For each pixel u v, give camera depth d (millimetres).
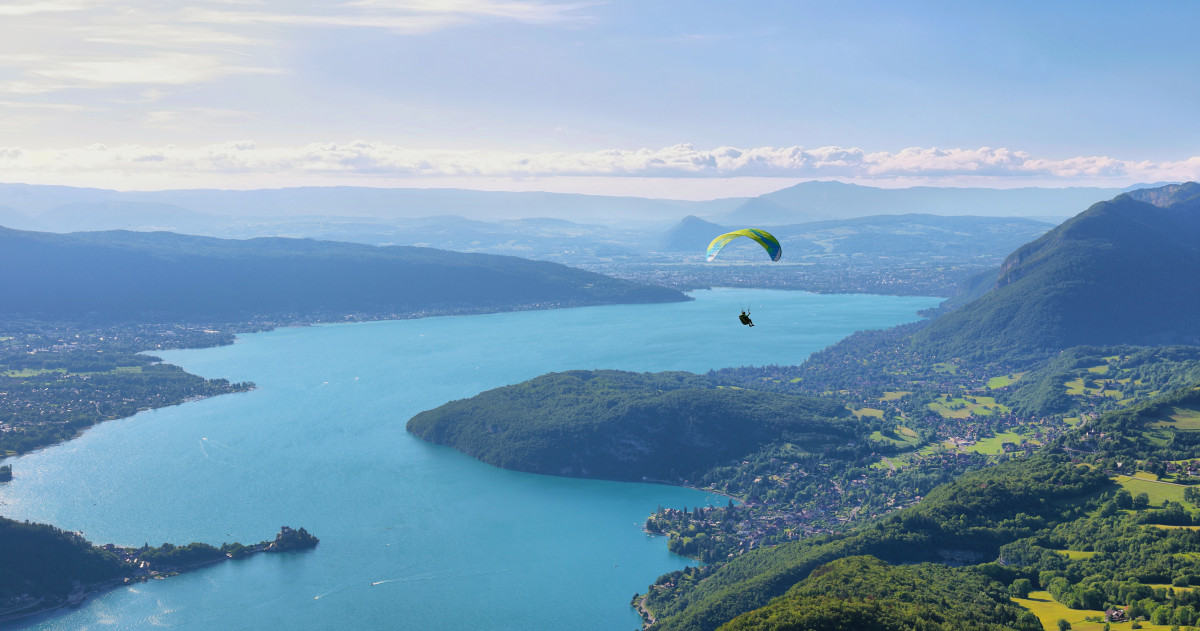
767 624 162000
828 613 161875
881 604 170625
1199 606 167250
